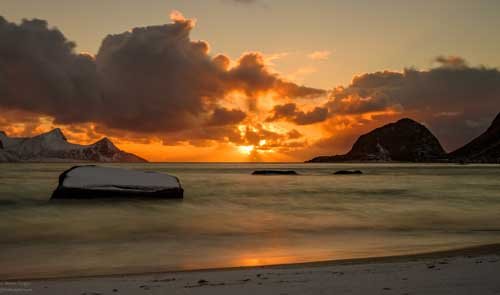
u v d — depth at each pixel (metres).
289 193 54.25
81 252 17.89
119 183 38.84
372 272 11.74
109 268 14.66
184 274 12.50
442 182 82.25
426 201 43.53
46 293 10.00
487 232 23.52
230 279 11.35
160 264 15.34
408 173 136.00
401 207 37.69
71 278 12.38
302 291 9.52
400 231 24.03
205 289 10.01
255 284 10.49
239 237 21.95
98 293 9.86
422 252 17.22
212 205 38.78
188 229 25.03
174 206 37.00
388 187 67.06
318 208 36.91
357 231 24.09
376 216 31.30
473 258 13.92
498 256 14.39
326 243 20.02
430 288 9.50
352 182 82.75
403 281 10.31
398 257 15.80
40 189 53.47
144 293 9.74
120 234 23.12
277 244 19.86
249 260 16.00
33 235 22.78
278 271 12.57
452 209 36.00
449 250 17.47
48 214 31.36
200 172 147.12
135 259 16.30
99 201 37.53
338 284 10.18
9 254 17.41
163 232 23.83
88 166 41.44
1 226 26.06
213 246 19.31
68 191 37.56
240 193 53.50
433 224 27.05
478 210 35.09
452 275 10.89
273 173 127.06
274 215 31.97
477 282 10.01
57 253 17.64
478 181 85.38
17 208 34.19
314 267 13.42
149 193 39.25
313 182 82.56
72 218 29.61
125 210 33.81
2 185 61.22
